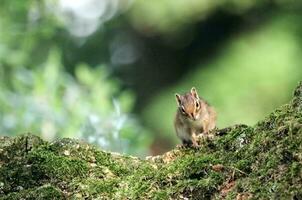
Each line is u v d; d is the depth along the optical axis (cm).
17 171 683
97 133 1118
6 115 1274
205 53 2447
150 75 2512
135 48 2530
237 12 2347
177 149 722
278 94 2097
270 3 2316
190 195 642
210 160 662
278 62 2127
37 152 699
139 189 656
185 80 2273
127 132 1117
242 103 2083
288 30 2227
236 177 638
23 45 1548
